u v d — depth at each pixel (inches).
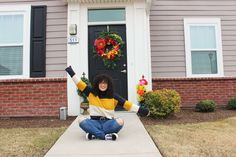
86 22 326.0
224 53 385.7
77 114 313.3
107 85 208.1
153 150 180.2
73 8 324.5
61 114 300.4
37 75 326.6
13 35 334.0
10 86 322.7
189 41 383.6
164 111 287.0
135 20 323.9
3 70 329.7
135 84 318.3
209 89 376.5
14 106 319.9
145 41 322.0
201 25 386.0
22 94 321.1
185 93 374.6
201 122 274.5
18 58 331.0
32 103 319.9
